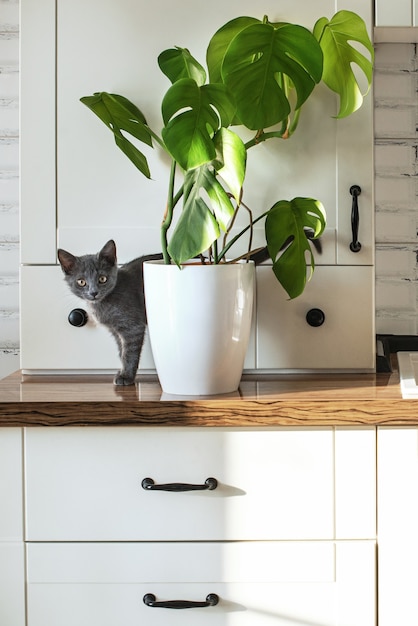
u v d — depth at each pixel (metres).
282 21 1.62
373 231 1.64
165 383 1.48
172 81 1.54
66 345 1.65
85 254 1.64
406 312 1.90
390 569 1.39
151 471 1.39
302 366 1.65
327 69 1.56
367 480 1.38
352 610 1.40
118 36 1.62
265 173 1.63
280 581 1.39
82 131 1.62
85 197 1.63
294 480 1.39
